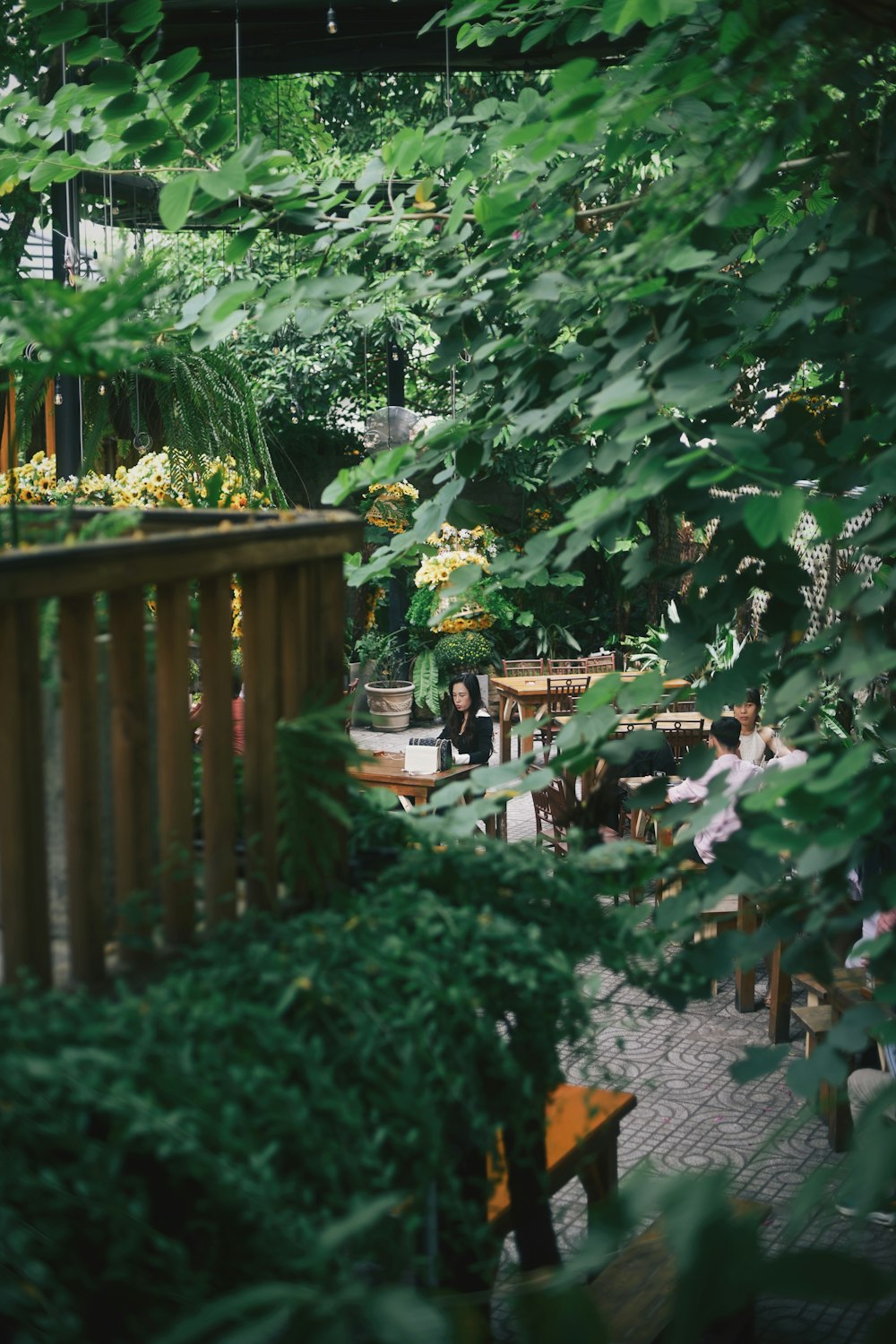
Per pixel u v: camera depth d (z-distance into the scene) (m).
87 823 1.84
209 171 3.08
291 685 2.20
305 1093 1.81
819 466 2.85
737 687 2.69
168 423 8.41
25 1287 1.53
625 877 2.66
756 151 2.88
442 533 10.74
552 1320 1.42
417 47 7.34
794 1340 4.18
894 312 2.83
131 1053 1.60
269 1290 1.34
